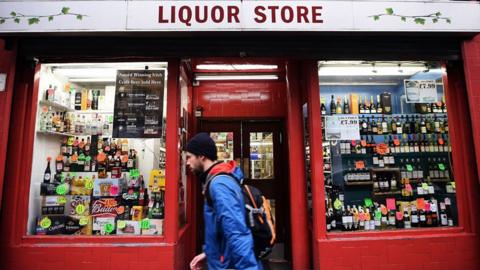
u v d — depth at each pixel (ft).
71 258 9.75
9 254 9.74
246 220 5.42
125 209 10.94
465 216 10.91
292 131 12.48
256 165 16.16
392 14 10.09
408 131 12.81
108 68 11.62
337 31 9.92
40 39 10.23
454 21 10.25
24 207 10.19
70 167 11.66
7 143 10.12
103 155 11.81
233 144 16.26
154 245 9.90
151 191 10.99
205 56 10.27
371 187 12.36
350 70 12.53
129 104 11.08
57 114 12.01
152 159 11.74
